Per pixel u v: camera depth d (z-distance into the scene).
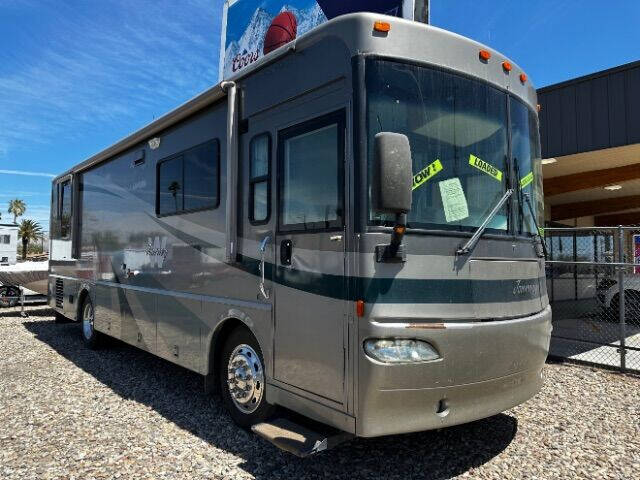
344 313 3.14
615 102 7.45
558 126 8.11
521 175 3.85
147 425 4.25
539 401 4.83
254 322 3.94
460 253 3.26
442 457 3.62
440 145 3.36
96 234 7.35
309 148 3.51
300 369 3.48
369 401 2.98
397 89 3.26
